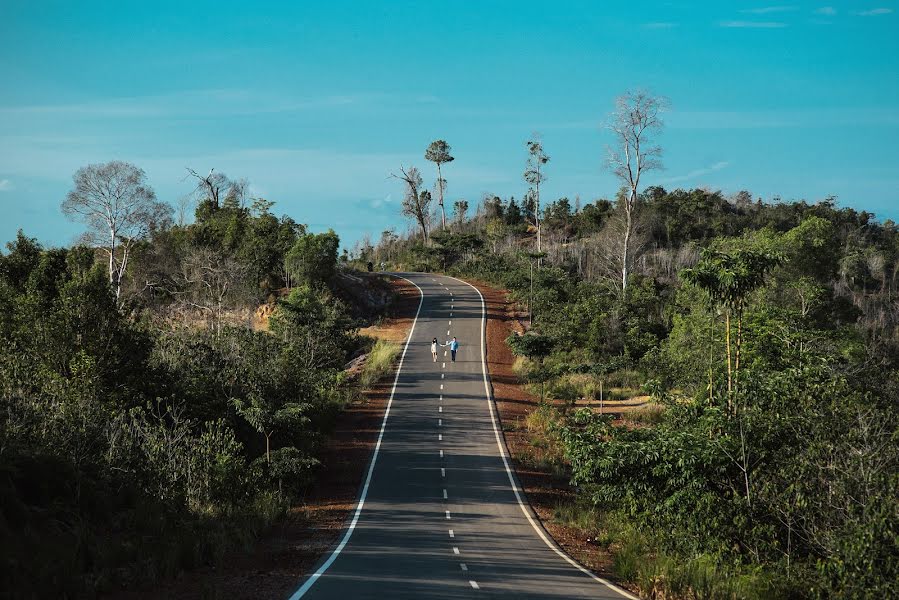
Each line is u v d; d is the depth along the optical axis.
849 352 43.06
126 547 21.06
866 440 21.16
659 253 118.88
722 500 23.70
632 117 81.81
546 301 83.50
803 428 23.48
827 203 155.00
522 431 47.25
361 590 19.34
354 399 54.19
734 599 19.88
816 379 25.19
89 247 68.00
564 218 159.38
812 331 41.53
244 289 77.75
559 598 19.38
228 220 98.88
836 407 23.12
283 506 31.16
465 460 41.12
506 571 22.81
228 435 33.19
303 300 71.69
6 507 19.58
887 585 17.88
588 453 27.06
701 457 23.69
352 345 71.88
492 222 156.88
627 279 90.75
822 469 21.44
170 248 87.56
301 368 47.44
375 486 36.22
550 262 119.44
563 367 62.81
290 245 90.88
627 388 59.47
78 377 31.50
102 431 28.08
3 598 15.77
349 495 34.66
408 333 78.06
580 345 69.88
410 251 145.75
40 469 22.17
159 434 30.83
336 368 59.75
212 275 77.81
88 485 23.91
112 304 36.19
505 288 104.19
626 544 26.77
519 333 77.94
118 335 35.28
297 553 24.48
